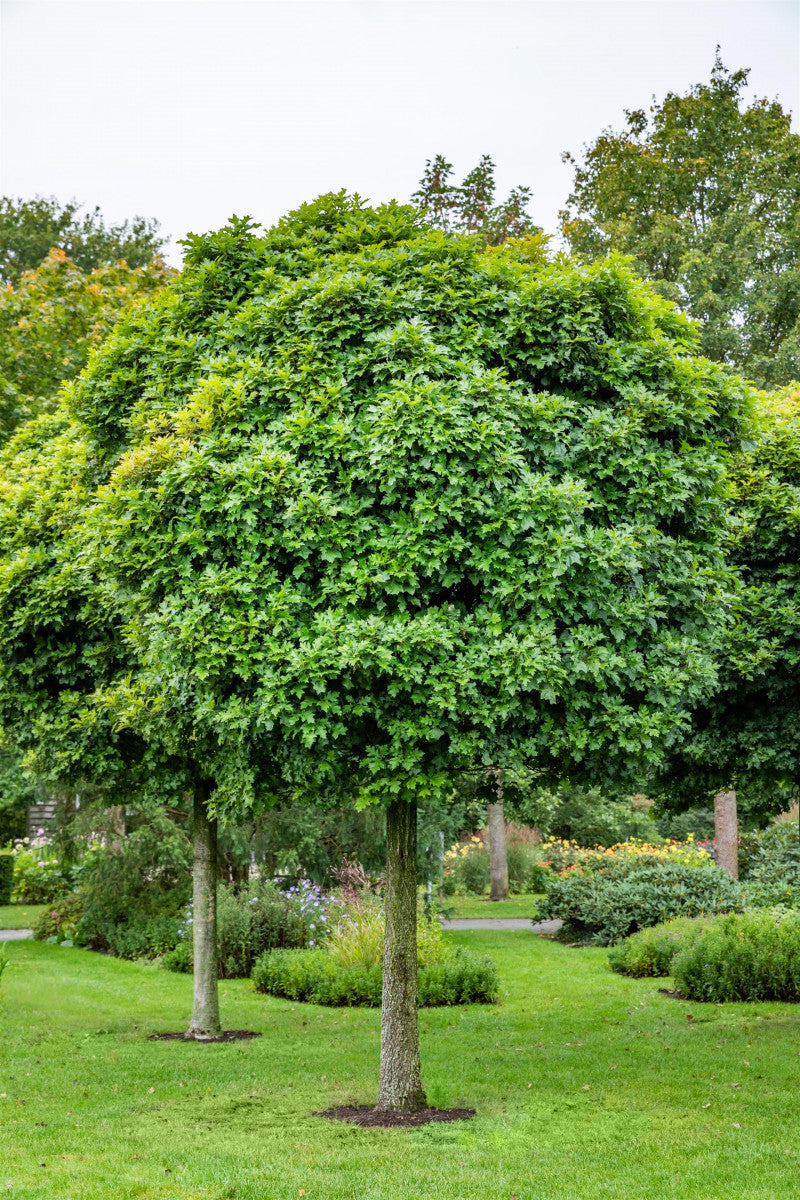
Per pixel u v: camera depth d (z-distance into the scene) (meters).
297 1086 7.64
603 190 27.83
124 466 6.68
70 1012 11.01
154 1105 7.06
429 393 6.09
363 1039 9.51
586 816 24.31
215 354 7.20
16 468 10.92
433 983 11.59
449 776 6.52
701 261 24.80
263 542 6.16
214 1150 5.89
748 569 8.95
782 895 14.23
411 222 7.57
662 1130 6.21
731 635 8.35
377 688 6.16
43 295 18.73
